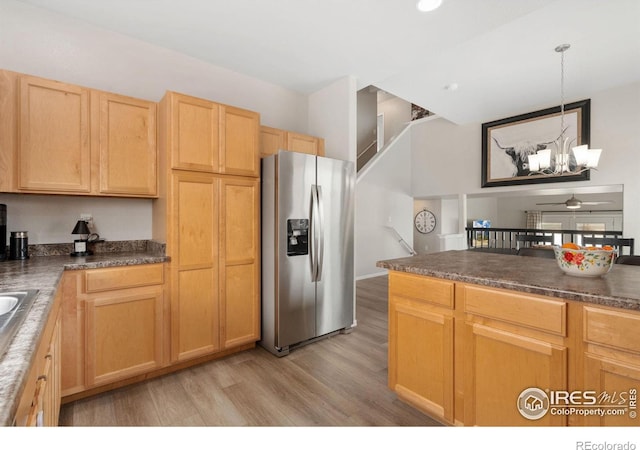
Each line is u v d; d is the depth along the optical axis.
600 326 1.13
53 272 1.64
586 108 4.32
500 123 5.32
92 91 2.13
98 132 2.15
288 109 3.62
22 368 0.65
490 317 1.44
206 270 2.37
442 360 1.64
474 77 3.77
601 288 1.21
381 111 8.41
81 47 2.38
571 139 4.47
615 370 1.10
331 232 2.94
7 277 1.52
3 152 1.84
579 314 1.19
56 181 2.00
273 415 1.77
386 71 3.19
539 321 1.28
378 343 2.85
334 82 3.45
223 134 2.46
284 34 2.54
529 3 2.16
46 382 1.08
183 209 2.27
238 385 2.10
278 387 2.08
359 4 2.17
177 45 2.72
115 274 1.99
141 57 2.64
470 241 6.06
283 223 2.59
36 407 0.88
